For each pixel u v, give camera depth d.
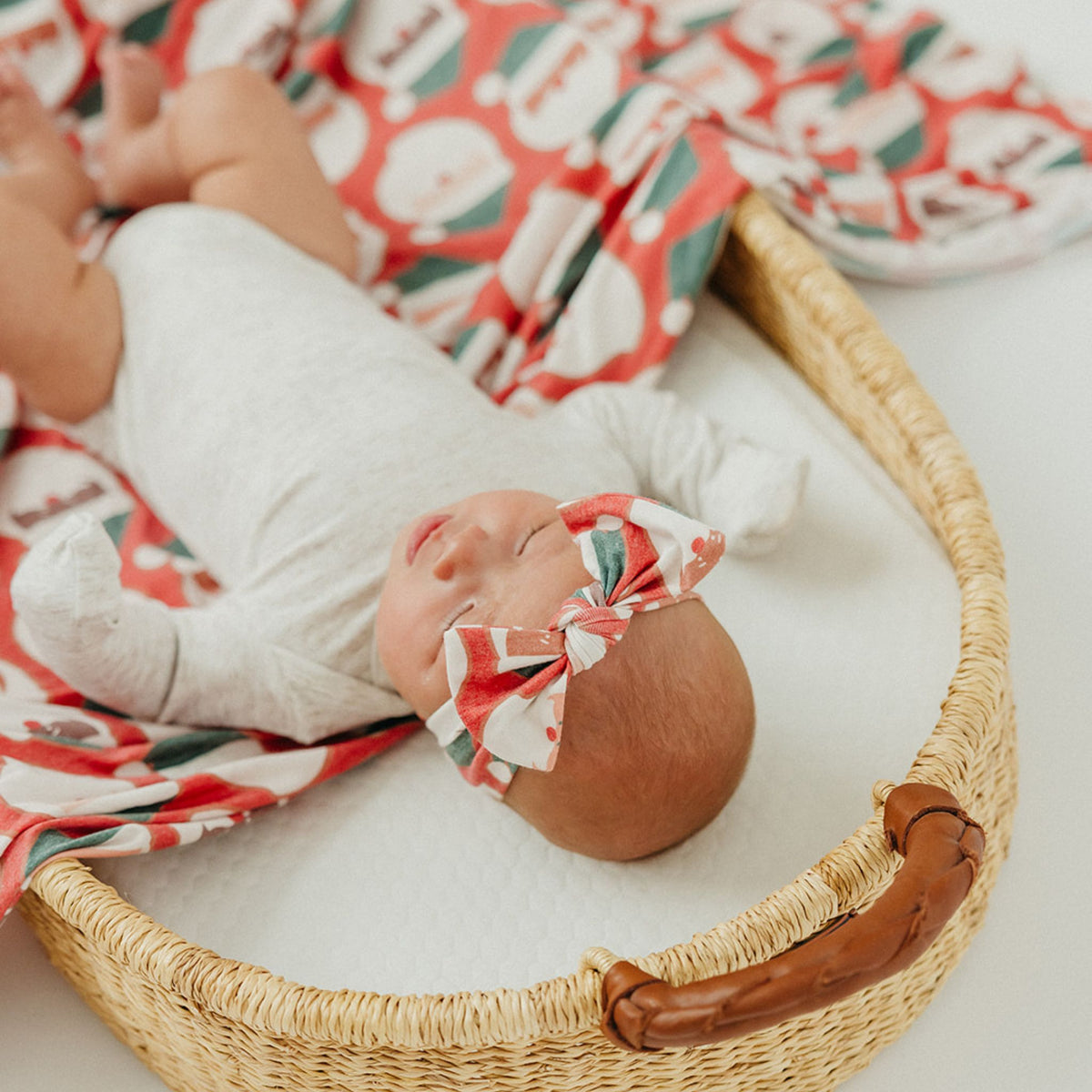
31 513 1.50
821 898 0.94
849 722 1.19
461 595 1.03
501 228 1.68
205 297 1.41
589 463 1.29
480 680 0.94
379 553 1.22
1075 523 1.42
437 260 1.69
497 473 1.25
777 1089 1.06
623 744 0.96
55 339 1.39
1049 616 1.35
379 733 1.24
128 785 1.17
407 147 1.76
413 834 1.17
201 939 1.12
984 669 1.06
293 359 1.34
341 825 1.19
